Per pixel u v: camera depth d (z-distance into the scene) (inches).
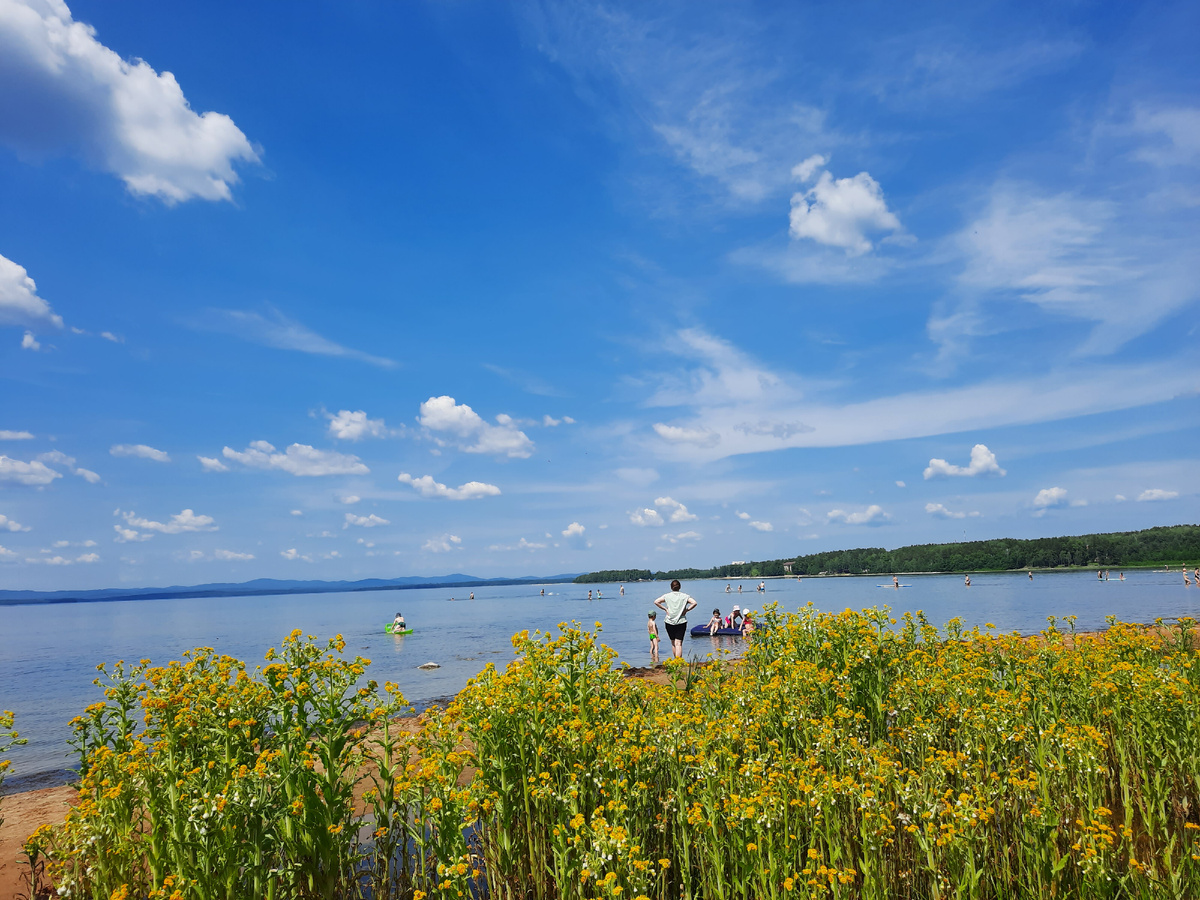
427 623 2295.8
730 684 381.7
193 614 3991.1
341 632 1900.8
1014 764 268.8
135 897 216.1
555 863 218.8
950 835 198.8
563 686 307.1
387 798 236.1
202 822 194.5
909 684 341.1
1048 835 211.2
